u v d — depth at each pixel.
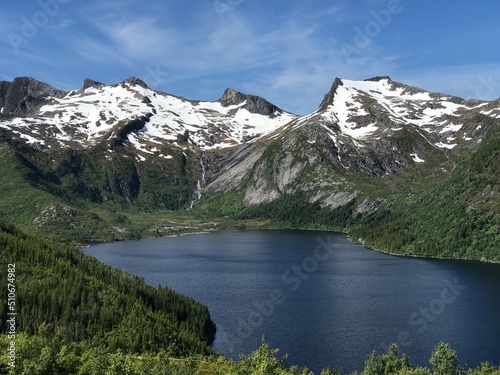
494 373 101.50
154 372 94.62
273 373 91.38
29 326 130.00
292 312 167.62
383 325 152.12
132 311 143.62
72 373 85.81
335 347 135.38
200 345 135.38
